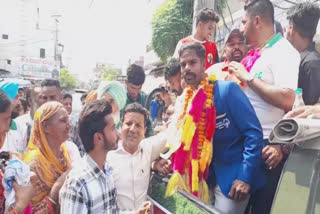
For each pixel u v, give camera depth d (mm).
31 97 4297
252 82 2420
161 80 10359
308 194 1284
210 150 2312
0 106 2109
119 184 2398
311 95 2629
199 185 2301
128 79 4316
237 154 2352
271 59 2518
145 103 4816
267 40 2660
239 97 2307
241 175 2191
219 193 2395
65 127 2570
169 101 4898
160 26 7820
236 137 2365
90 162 2057
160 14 7938
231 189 2213
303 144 1380
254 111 2350
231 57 2990
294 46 2912
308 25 2809
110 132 2080
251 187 2254
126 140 2461
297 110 1768
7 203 2010
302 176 1330
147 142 2580
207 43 3775
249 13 2664
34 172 2398
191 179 2258
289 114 1780
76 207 1934
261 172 2318
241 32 2959
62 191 2000
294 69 2453
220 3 7230
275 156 2209
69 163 2730
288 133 1396
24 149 3916
